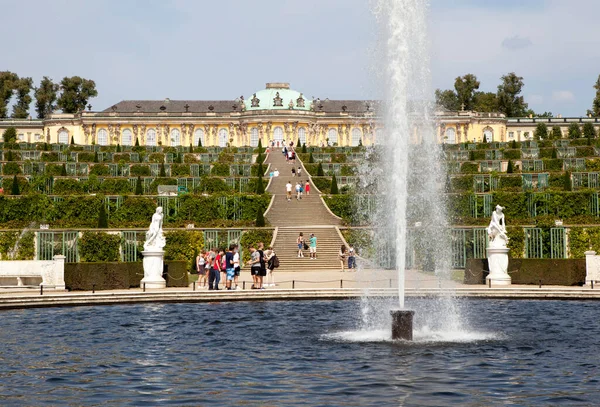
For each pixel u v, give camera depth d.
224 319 31.58
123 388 20.22
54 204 64.12
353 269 54.00
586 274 42.66
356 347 25.27
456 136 155.50
